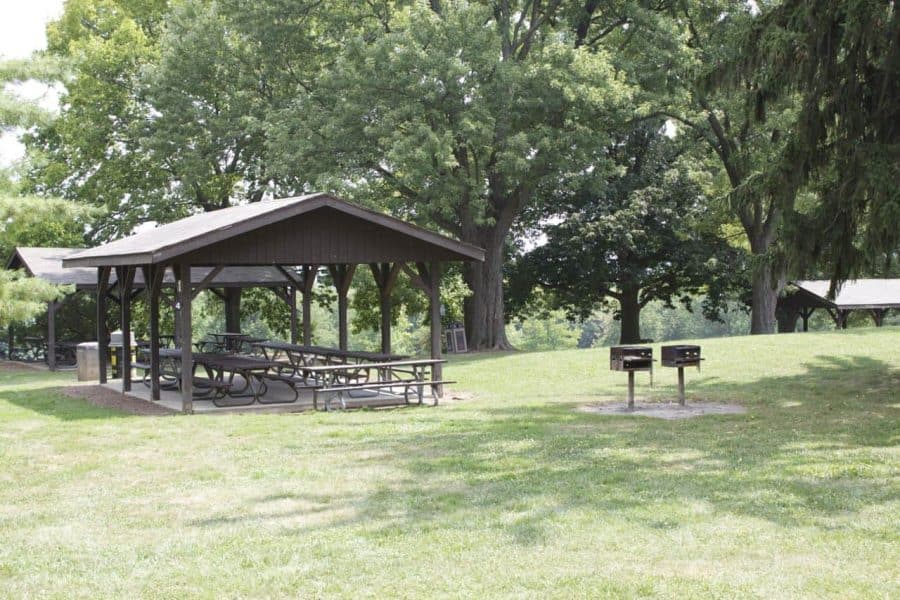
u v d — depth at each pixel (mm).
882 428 11203
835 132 13898
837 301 37531
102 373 19609
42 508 7828
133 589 5672
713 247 37688
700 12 28734
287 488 8367
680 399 13742
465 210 28234
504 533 6645
